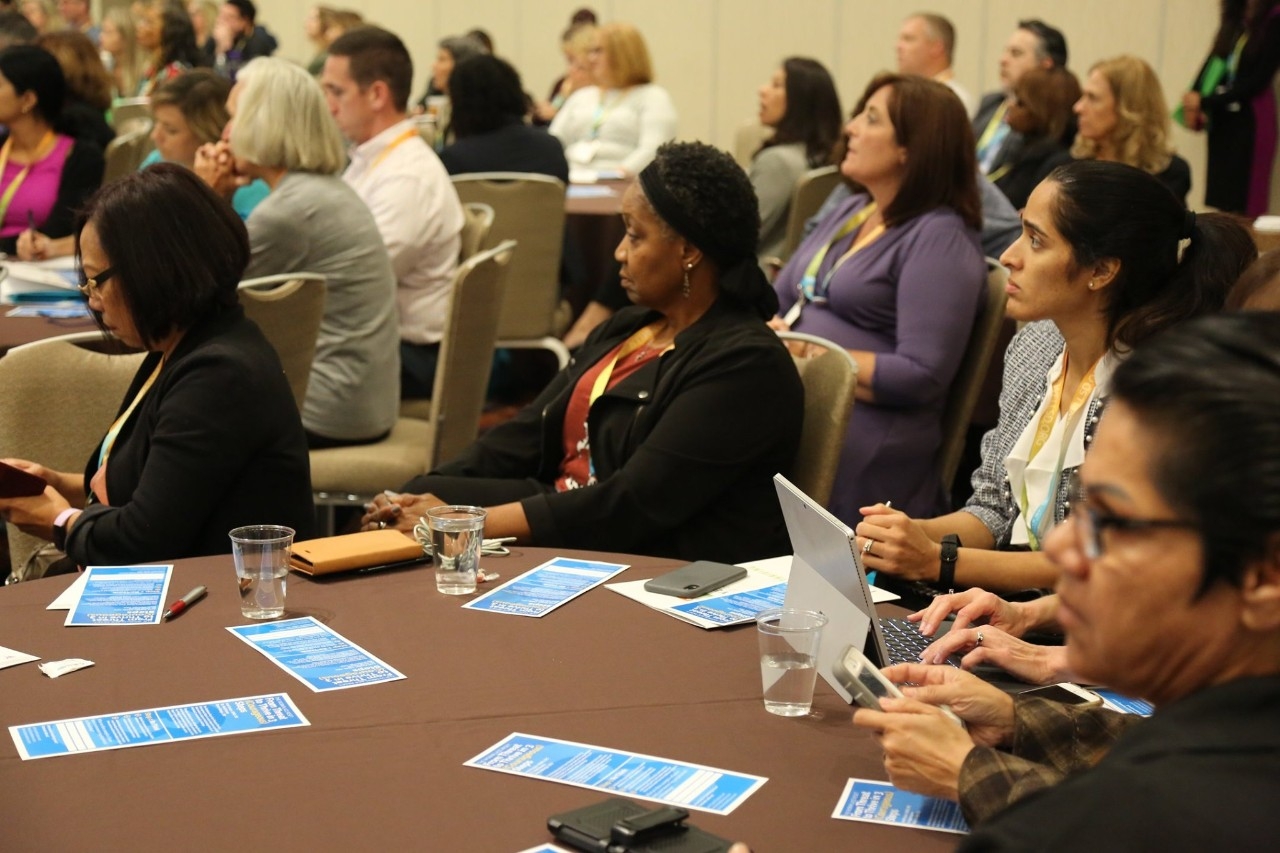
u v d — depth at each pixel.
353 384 3.58
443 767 1.34
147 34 8.77
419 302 4.31
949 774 1.25
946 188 3.24
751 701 1.53
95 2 12.22
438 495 2.79
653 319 2.79
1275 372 0.83
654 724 1.46
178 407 2.27
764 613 1.65
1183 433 0.84
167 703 1.50
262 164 3.69
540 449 2.92
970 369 3.23
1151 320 2.15
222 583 1.95
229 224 2.35
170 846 1.18
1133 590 0.86
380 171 4.34
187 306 2.30
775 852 1.18
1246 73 6.58
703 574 1.96
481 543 2.09
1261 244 3.82
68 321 3.54
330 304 3.58
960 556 2.13
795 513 1.69
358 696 1.52
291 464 2.39
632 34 7.44
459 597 1.90
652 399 2.62
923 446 3.20
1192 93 6.85
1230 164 6.71
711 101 9.72
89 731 1.42
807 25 9.31
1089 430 2.20
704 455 2.49
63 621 1.78
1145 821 0.81
